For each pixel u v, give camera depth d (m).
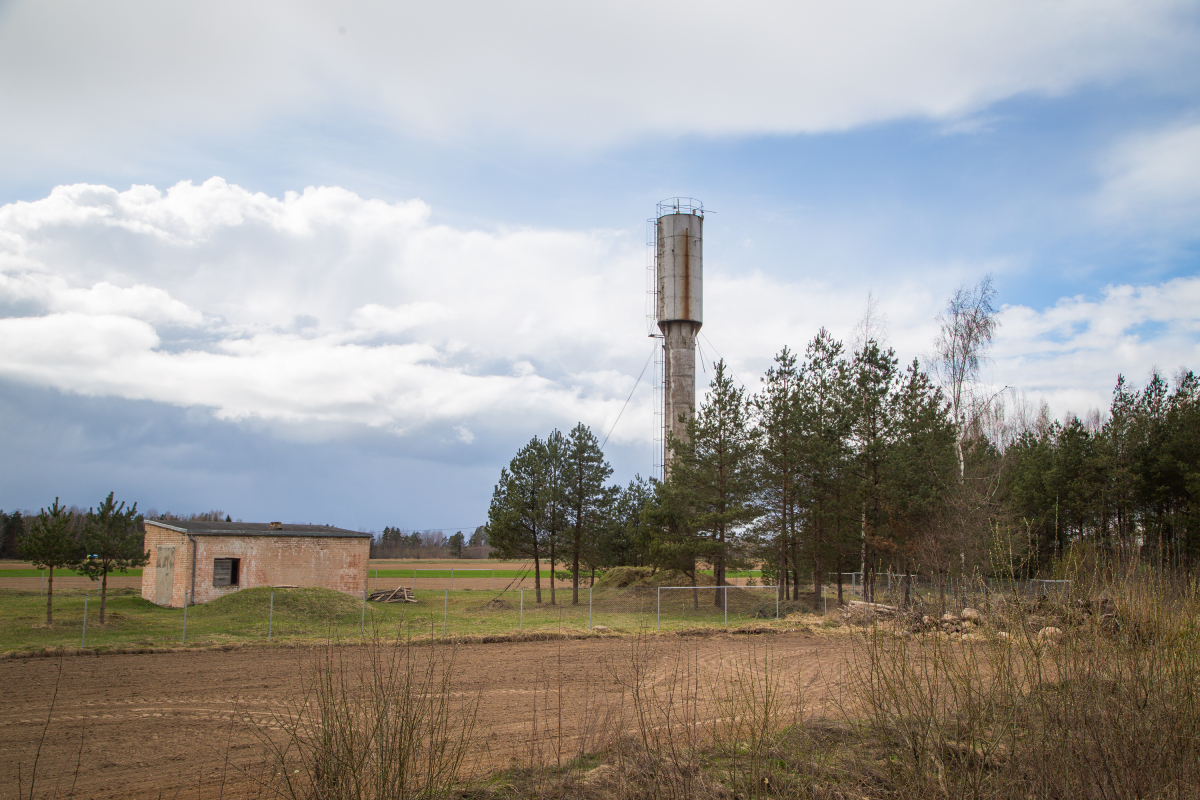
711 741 8.91
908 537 30.75
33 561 26.44
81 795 9.37
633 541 44.16
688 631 26.41
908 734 6.55
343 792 5.86
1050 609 7.46
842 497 36.00
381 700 6.52
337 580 40.09
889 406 34.66
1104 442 40.66
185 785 9.66
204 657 20.28
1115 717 6.20
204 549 36.62
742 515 36.31
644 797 6.78
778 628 27.34
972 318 39.75
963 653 7.09
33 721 13.12
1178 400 39.44
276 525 41.78
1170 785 5.91
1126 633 6.77
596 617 32.91
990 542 25.56
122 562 27.97
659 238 56.19
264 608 30.73
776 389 38.03
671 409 54.06
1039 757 6.08
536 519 43.34
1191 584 7.25
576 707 13.45
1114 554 8.55
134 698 14.98
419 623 30.05
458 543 143.12
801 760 7.27
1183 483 36.78
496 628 27.67
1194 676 6.37
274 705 14.22
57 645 21.91
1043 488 40.62
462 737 7.49
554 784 7.88
